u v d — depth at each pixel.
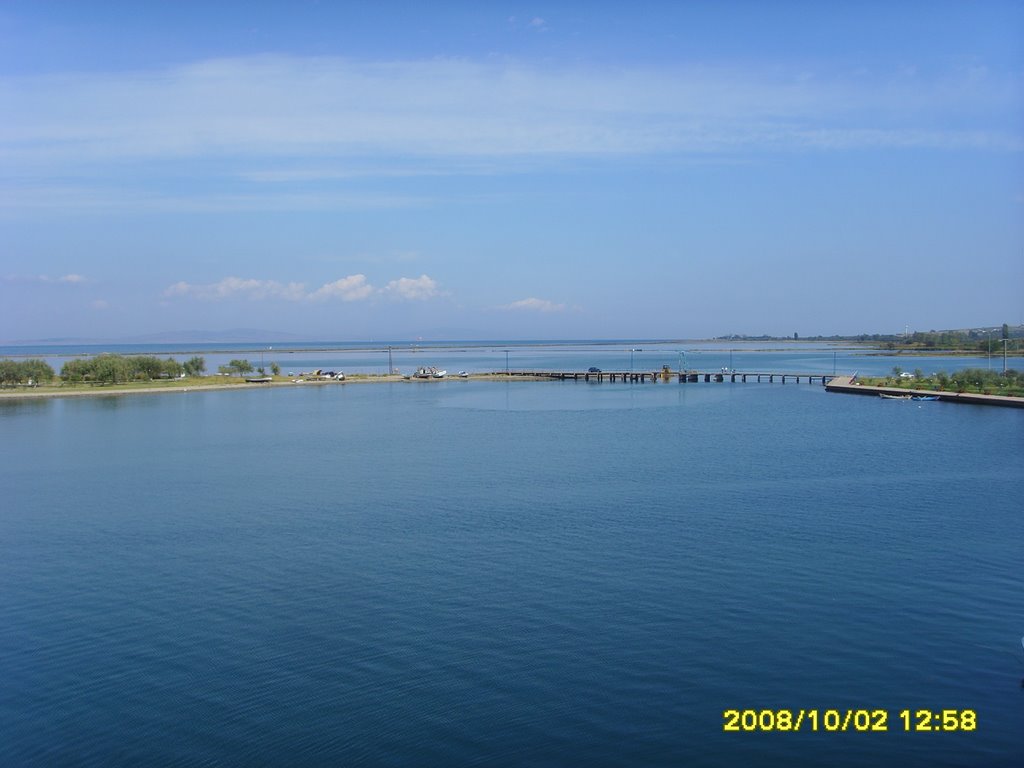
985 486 57.22
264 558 41.50
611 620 32.25
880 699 26.00
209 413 118.25
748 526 46.06
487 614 33.09
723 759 23.03
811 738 23.89
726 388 161.00
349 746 23.83
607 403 131.38
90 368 164.12
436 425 101.81
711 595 34.78
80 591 37.09
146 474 67.56
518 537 44.53
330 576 38.31
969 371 135.50
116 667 29.11
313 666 28.75
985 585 35.56
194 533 47.12
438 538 44.69
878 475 61.81
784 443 80.56
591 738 24.05
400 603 34.53
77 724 25.38
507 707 25.77
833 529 45.19
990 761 22.78
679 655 29.05
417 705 25.97
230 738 24.38
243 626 32.44
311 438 89.62
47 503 56.56
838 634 30.61
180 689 27.38
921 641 29.92
